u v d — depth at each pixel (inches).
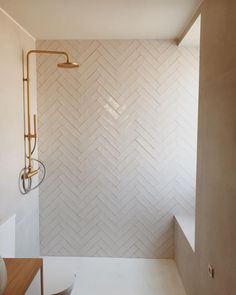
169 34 109.6
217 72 63.4
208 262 70.4
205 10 73.7
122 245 123.1
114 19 94.2
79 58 116.5
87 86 117.4
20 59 101.6
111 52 116.0
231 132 54.9
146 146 118.7
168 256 123.0
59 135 119.6
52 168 120.8
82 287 103.3
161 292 101.0
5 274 51.8
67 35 111.2
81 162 120.2
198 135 80.3
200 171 78.2
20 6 83.9
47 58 117.0
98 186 120.9
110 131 118.6
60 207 122.3
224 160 58.8
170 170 119.3
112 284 105.3
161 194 120.3
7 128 90.7
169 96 116.7
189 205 120.6
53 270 85.0
